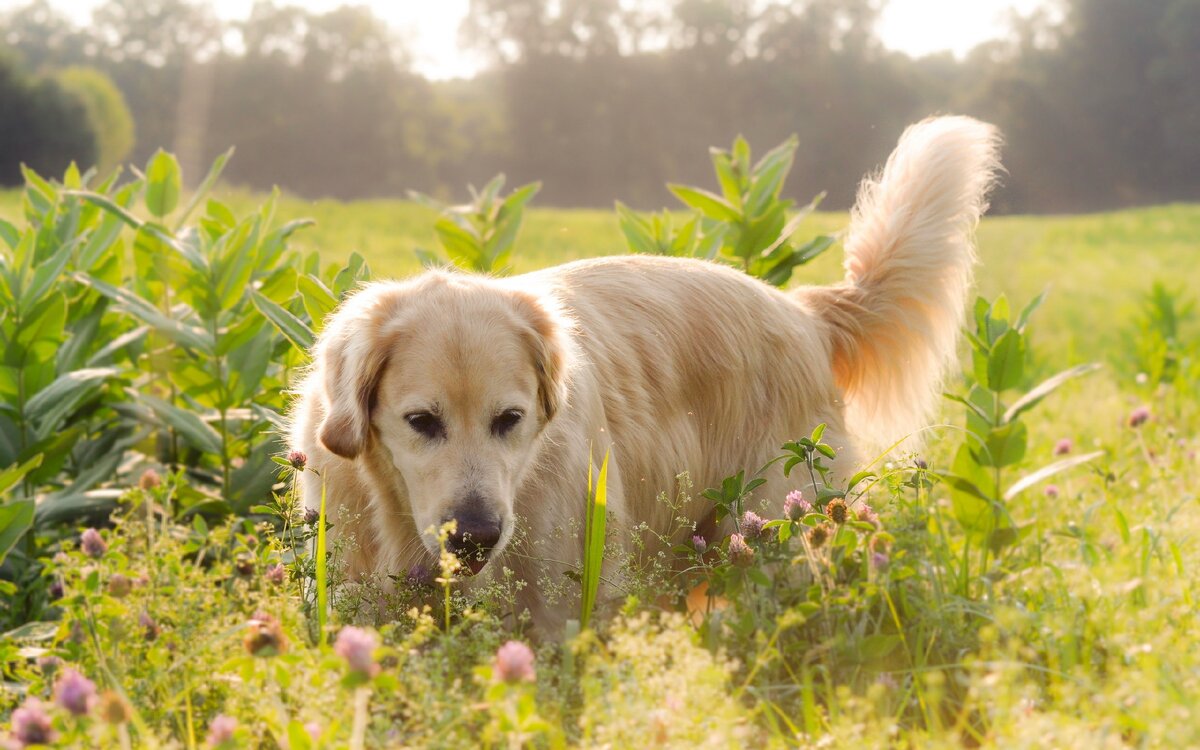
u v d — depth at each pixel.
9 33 93.62
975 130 5.23
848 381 5.26
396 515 3.75
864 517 3.74
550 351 3.65
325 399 3.60
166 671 2.84
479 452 3.45
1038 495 5.53
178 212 7.04
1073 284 23.11
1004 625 3.05
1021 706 2.52
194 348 5.05
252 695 2.67
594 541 3.39
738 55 79.94
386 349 3.55
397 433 3.54
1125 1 66.12
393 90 87.12
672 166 81.94
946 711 3.29
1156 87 65.81
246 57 86.56
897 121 71.06
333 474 3.81
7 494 4.93
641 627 2.86
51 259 5.01
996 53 71.75
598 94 83.12
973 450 4.50
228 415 5.27
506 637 3.34
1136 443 6.60
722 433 4.61
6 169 63.50
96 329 5.43
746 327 4.69
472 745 2.52
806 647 3.36
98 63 91.88
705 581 3.91
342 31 85.75
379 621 3.67
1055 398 8.88
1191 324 15.38
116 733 2.54
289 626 3.10
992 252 27.44
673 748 2.42
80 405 5.45
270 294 5.23
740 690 2.82
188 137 85.38
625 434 4.18
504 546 3.46
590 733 2.58
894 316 5.21
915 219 5.20
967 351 6.99
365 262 5.06
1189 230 38.59
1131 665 3.05
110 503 4.82
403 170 85.88
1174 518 4.73
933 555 3.99
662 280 4.66
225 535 3.77
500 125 85.44
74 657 3.23
